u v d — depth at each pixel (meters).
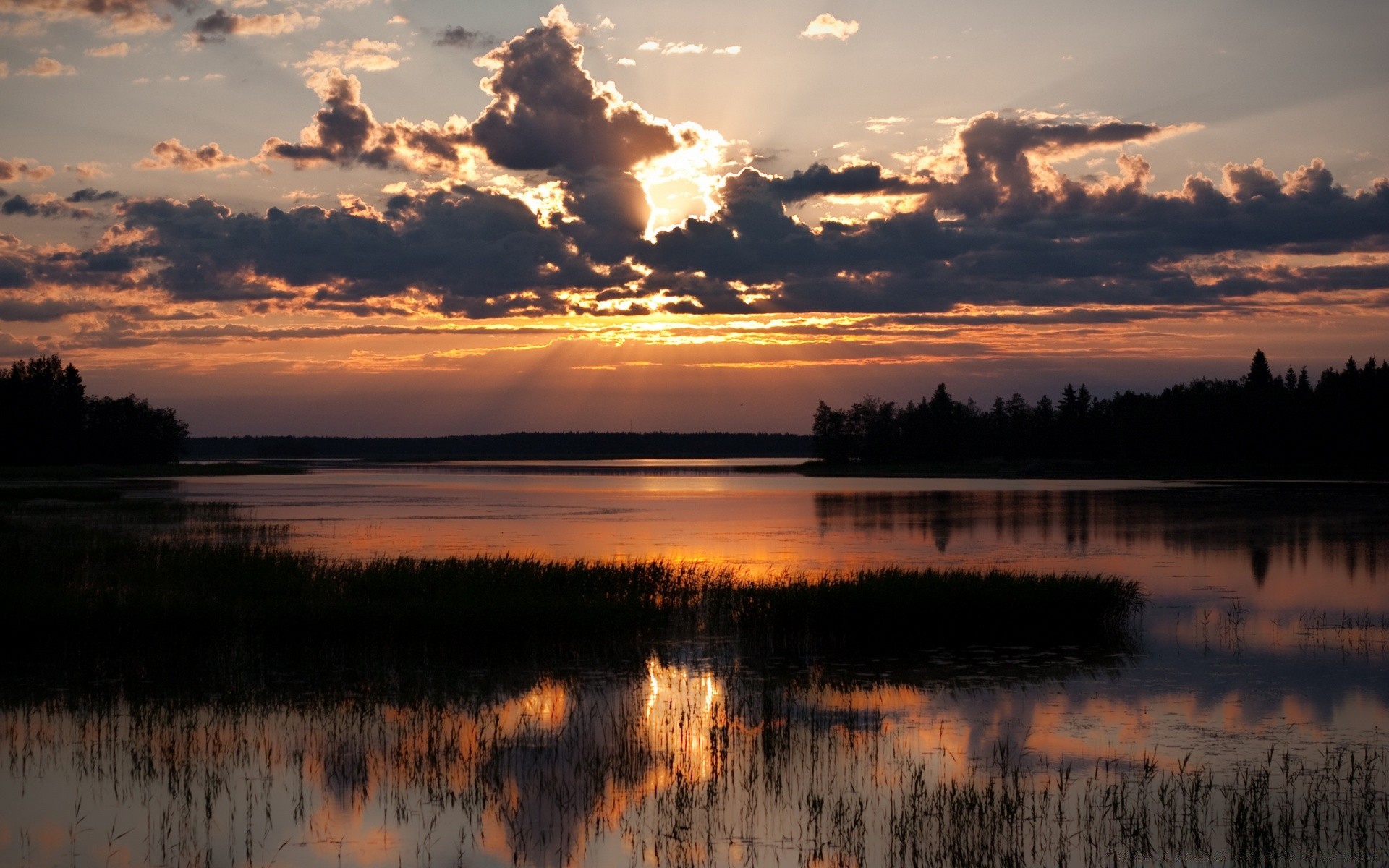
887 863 12.96
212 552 37.50
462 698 20.56
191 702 20.25
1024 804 14.73
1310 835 13.67
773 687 21.38
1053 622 26.67
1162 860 13.05
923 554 46.56
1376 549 48.03
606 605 26.41
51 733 18.17
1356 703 20.11
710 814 14.48
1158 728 18.45
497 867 12.94
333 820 14.33
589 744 17.53
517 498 98.81
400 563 33.41
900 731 18.27
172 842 13.65
